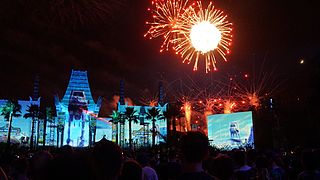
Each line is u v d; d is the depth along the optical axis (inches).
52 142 5841.5
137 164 232.5
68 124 6274.6
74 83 6491.1
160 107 6117.1
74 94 6437.0
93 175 109.6
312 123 2112.5
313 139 2009.1
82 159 109.4
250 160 429.4
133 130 6018.7
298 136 2342.5
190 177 179.0
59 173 104.4
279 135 2554.1
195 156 182.1
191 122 4734.3
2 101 5649.6
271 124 2962.6
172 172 377.1
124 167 227.8
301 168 432.8
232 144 3233.3
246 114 3186.5
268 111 2898.6
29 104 5856.3
